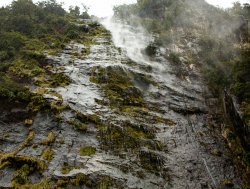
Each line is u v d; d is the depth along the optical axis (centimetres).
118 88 2314
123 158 1709
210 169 1780
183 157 1833
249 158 1850
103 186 1507
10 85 2102
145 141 1869
